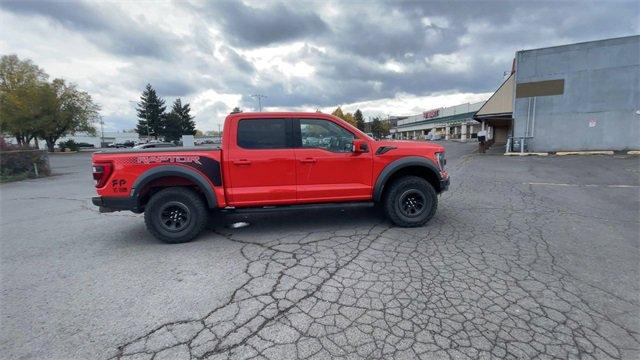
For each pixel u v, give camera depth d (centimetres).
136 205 457
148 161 454
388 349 238
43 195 1000
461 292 315
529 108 1986
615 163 1391
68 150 5531
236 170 470
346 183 502
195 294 322
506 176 1093
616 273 349
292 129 489
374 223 548
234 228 540
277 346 243
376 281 340
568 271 356
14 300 319
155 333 262
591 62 1816
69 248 470
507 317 274
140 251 447
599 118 1834
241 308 296
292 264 388
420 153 518
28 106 4484
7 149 1570
